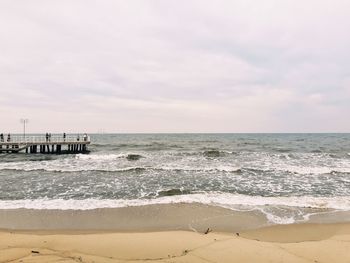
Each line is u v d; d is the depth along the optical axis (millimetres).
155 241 7980
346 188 15664
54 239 8125
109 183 16672
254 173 19750
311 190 15203
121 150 39812
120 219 10469
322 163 24969
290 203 12430
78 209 11602
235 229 9500
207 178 18094
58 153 33969
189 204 12250
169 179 17797
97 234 8781
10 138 33500
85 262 6402
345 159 28000
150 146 49125
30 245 7574
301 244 7855
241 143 58844
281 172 20094
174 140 74562
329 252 7242
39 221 10180
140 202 12547
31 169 20984
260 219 10453
